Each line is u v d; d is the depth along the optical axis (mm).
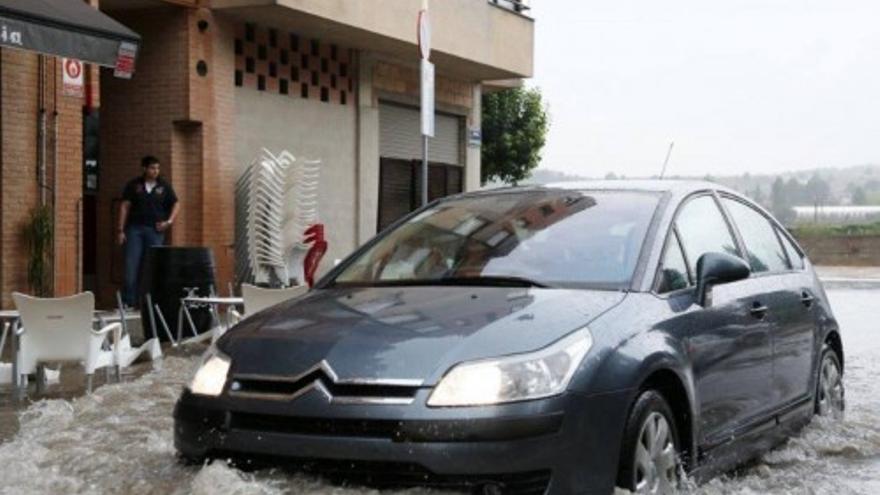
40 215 13633
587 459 4789
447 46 21172
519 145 38562
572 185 6852
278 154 18719
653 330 5426
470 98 25281
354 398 4766
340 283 6344
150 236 15320
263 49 18297
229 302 11406
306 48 19359
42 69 13773
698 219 6691
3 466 5750
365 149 20922
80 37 11445
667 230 6172
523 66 24156
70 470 5617
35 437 6645
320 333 5152
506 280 5766
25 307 8977
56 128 13953
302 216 17781
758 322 6594
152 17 16734
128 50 11969
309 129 19484
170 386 9125
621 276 5754
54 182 13938
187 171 16922
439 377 4734
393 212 22500
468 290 5684
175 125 16766
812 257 46875
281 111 18781
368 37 19281
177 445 5254
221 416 5023
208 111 16938
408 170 22938
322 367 4879
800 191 119562
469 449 4605
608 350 5039
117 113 16969
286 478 4809
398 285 6035
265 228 17328
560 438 4715
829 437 7520
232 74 17469
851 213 61688
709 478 5906
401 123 22656
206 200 16906
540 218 6379
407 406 4684
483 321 5094
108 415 7590
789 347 7090
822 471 6863
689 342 5680
